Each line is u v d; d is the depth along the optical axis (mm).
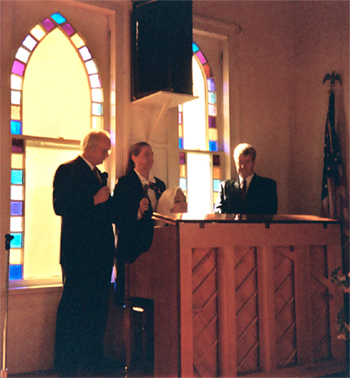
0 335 3406
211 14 4680
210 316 2893
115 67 4113
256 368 3029
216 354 2891
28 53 3822
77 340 3229
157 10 3977
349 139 4527
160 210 3496
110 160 4141
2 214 3518
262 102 4961
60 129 3957
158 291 2975
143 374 3291
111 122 4141
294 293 3197
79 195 3250
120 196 3574
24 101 3791
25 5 3816
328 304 3348
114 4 4129
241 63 4855
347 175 4523
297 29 5129
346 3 4613
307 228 3256
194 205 4559
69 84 4023
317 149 4883
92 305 3293
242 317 3006
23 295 3539
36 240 3770
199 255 2877
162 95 3900
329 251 3361
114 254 3666
